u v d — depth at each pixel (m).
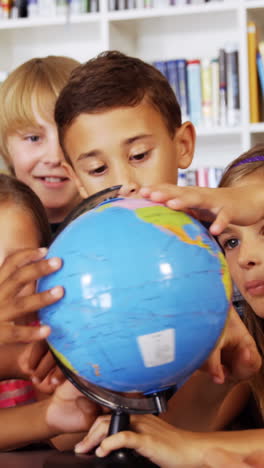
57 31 3.01
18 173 1.96
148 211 0.69
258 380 1.10
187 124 1.28
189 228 0.69
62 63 1.94
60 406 0.84
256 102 2.76
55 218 1.97
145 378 0.69
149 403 0.74
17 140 1.92
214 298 0.67
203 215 0.78
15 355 0.96
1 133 1.96
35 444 1.01
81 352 0.67
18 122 1.88
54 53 3.20
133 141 1.11
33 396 1.14
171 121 1.19
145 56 3.15
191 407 1.04
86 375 0.70
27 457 0.86
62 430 0.85
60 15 2.89
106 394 0.75
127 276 0.64
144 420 0.80
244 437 0.80
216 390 1.05
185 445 0.76
